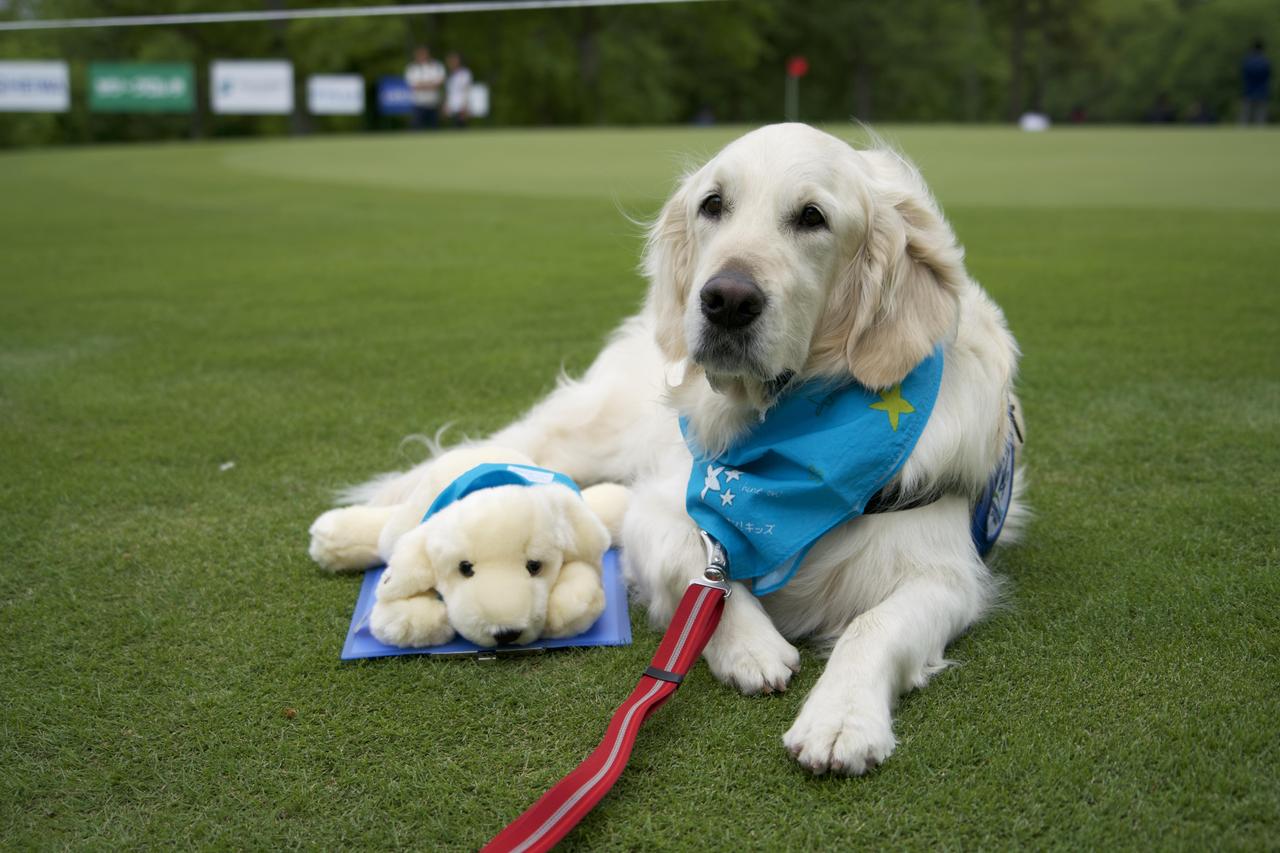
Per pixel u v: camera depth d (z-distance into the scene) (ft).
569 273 28.71
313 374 18.63
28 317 23.65
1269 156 63.00
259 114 158.20
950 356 9.78
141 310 24.40
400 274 29.04
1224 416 15.24
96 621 9.82
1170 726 7.82
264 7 154.92
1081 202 41.73
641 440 12.62
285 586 10.54
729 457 9.78
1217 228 33.73
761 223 9.07
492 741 7.93
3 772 7.63
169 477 13.60
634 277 27.89
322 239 36.11
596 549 9.87
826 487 9.05
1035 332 20.54
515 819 7.06
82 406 16.71
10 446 14.78
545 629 9.24
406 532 10.20
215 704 8.46
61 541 11.61
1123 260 28.17
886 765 7.48
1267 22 219.00
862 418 9.25
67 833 7.01
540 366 19.01
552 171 60.59
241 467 13.98
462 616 8.96
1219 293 23.61
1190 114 215.92
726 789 7.31
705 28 186.80
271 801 7.30
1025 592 10.18
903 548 9.27
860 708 7.64
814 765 7.34
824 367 9.53
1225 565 10.53
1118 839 6.69
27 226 40.09
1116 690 8.36
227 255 32.81
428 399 17.06
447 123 146.72
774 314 8.72
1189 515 11.83
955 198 43.65
